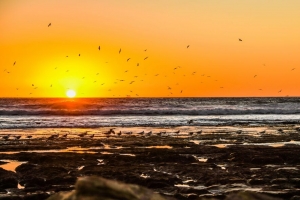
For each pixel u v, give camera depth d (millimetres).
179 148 32281
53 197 11711
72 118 66812
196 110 80125
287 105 108812
